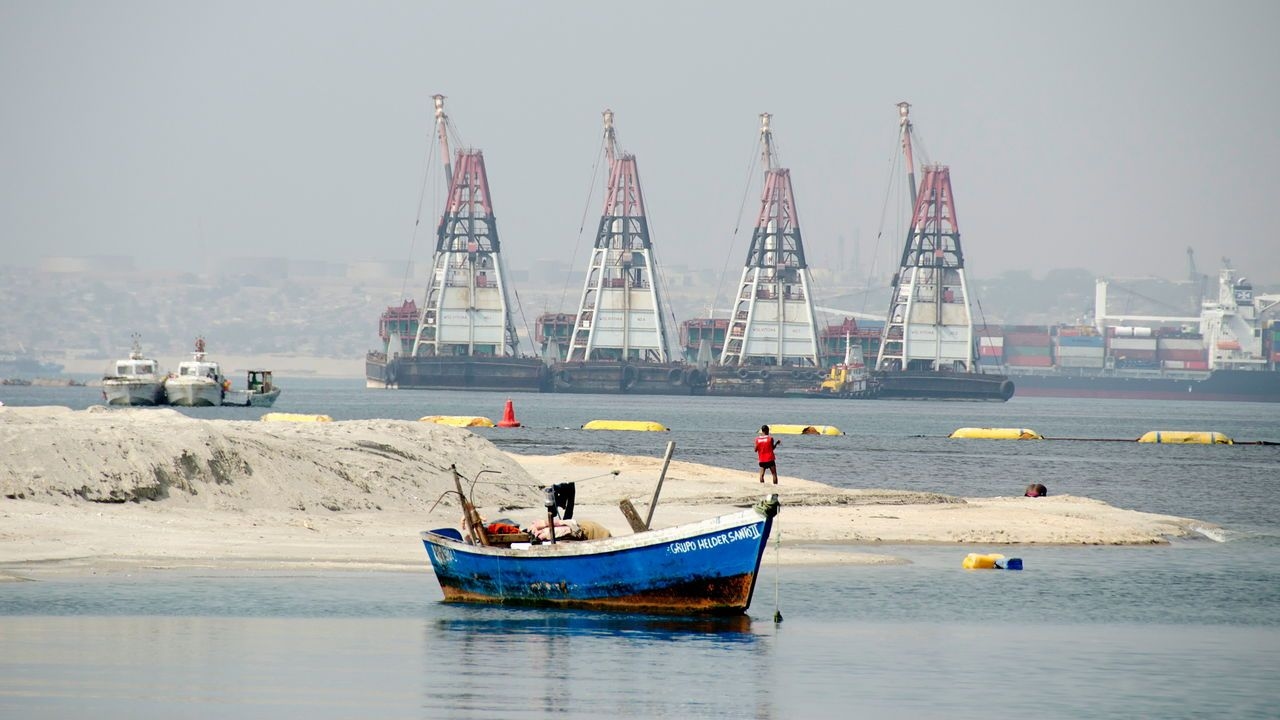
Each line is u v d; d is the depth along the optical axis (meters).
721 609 125.69
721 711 95.62
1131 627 129.25
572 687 100.88
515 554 128.62
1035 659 114.69
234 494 176.25
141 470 170.50
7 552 141.75
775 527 186.12
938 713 96.75
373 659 107.94
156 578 135.62
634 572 125.88
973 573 158.12
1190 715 97.56
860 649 116.25
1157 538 193.62
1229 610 138.62
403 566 148.38
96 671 101.44
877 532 187.88
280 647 110.69
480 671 104.94
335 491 186.00
